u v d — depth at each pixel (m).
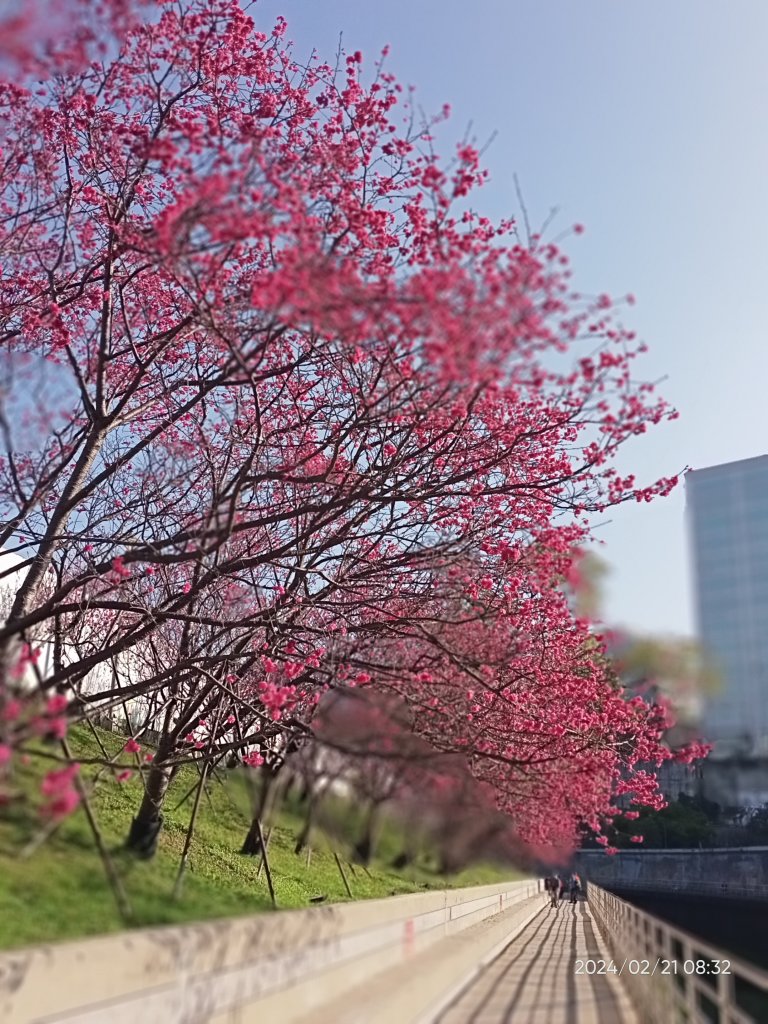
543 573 12.26
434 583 12.96
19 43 7.94
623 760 16.12
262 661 13.21
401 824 24.31
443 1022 9.61
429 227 11.16
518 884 33.22
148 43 12.21
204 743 12.81
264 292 9.62
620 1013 10.61
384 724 12.98
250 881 14.02
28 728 7.89
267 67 12.82
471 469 12.33
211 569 11.18
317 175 11.59
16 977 5.59
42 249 12.41
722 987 6.74
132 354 13.25
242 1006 7.64
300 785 20.66
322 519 12.71
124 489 13.81
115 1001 6.32
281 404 13.42
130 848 11.62
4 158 11.92
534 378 9.23
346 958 9.92
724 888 34.31
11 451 10.66
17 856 9.17
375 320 8.98
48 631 13.80
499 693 12.16
